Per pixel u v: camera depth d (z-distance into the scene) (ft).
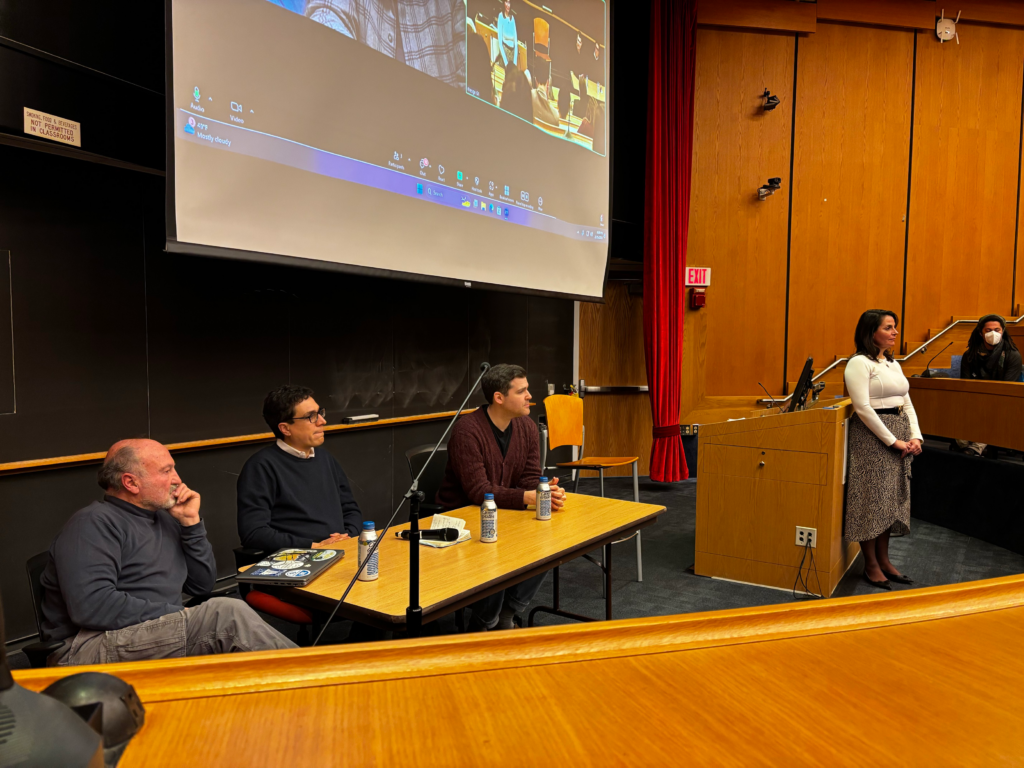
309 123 9.48
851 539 11.01
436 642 2.18
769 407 21.09
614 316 21.13
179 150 7.90
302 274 12.04
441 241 11.94
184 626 5.64
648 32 19.79
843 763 1.56
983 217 22.27
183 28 7.88
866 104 21.65
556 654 2.15
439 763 1.55
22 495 8.45
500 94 13.26
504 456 8.84
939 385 15.64
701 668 2.07
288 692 1.89
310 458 8.18
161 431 9.92
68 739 1.12
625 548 13.64
